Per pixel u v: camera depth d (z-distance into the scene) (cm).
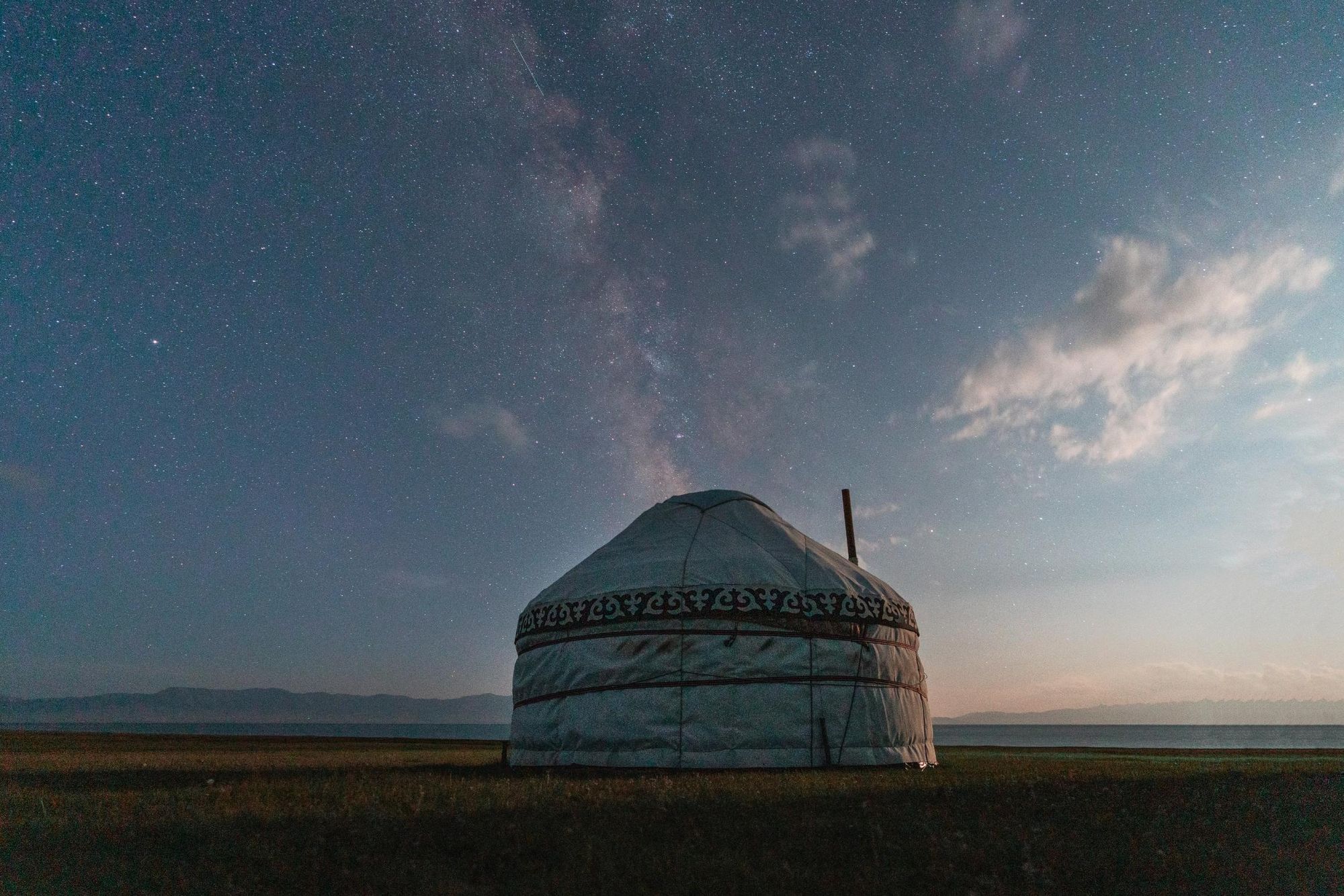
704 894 505
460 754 1989
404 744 3170
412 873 529
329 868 534
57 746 2208
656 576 1403
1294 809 784
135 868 523
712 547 1470
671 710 1320
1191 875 592
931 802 736
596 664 1375
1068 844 634
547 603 1478
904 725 1441
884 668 1429
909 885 543
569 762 1370
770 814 666
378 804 681
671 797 734
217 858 545
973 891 545
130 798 732
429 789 791
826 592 1409
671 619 1356
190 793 759
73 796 747
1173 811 753
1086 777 938
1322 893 580
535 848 578
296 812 642
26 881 496
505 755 1444
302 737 4481
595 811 663
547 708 1424
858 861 574
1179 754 2056
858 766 1306
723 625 1347
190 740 3450
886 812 684
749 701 1323
